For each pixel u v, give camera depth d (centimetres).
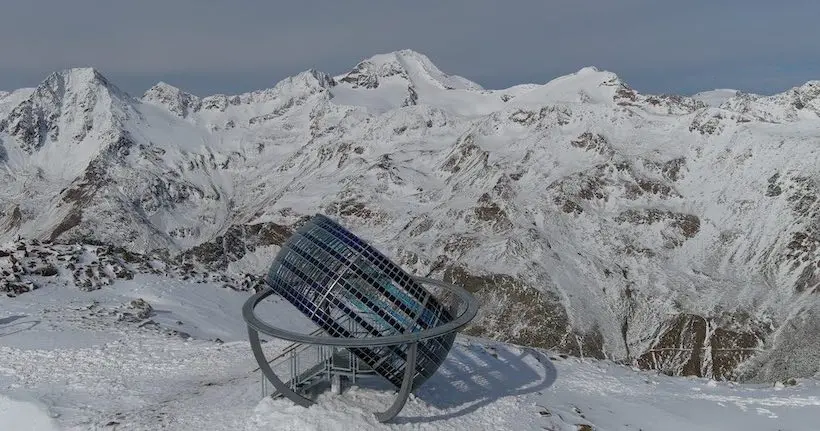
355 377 3378
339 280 3072
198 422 3206
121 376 4034
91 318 5316
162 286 6806
